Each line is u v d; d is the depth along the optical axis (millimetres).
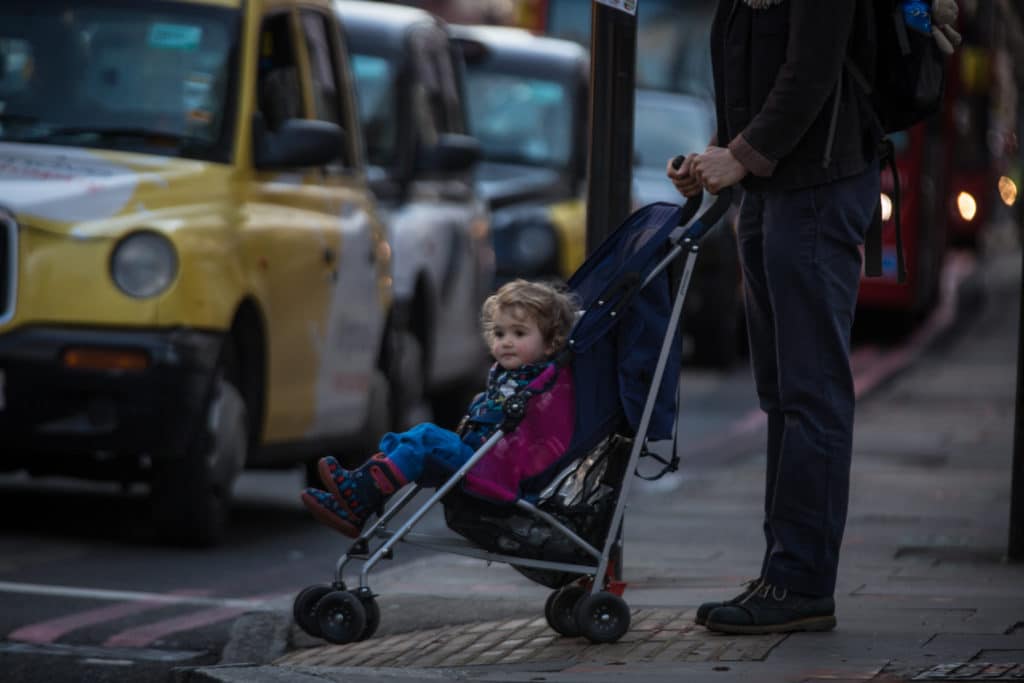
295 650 15039
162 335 19688
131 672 14344
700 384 43031
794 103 13344
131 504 23734
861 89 13695
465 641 14320
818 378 13742
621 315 13578
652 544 19953
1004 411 35406
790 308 13758
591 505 13805
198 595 17766
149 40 21844
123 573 18844
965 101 55812
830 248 13719
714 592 16375
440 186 32125
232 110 21609
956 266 87438
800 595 13867
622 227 14078
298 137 21688
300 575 19156
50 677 14133
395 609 15875
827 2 13250
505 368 13828
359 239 24328
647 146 46531
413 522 13477
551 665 12930
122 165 20781
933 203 54688
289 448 22500
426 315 30062
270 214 21766
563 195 40375
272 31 22812
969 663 12594
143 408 19547
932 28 13820
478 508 13586
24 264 19688
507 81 41469
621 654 13289
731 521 21984
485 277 33656
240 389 21328
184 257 19875
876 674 12227
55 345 19531
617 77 15305
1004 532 20562
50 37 21844
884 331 53781
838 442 13805
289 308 21906
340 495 13547
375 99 31188
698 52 51875
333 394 23500
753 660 12883
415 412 36500
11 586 17812
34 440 19594
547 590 16922
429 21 34281
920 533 20438
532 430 13547
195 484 20203
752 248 14289
